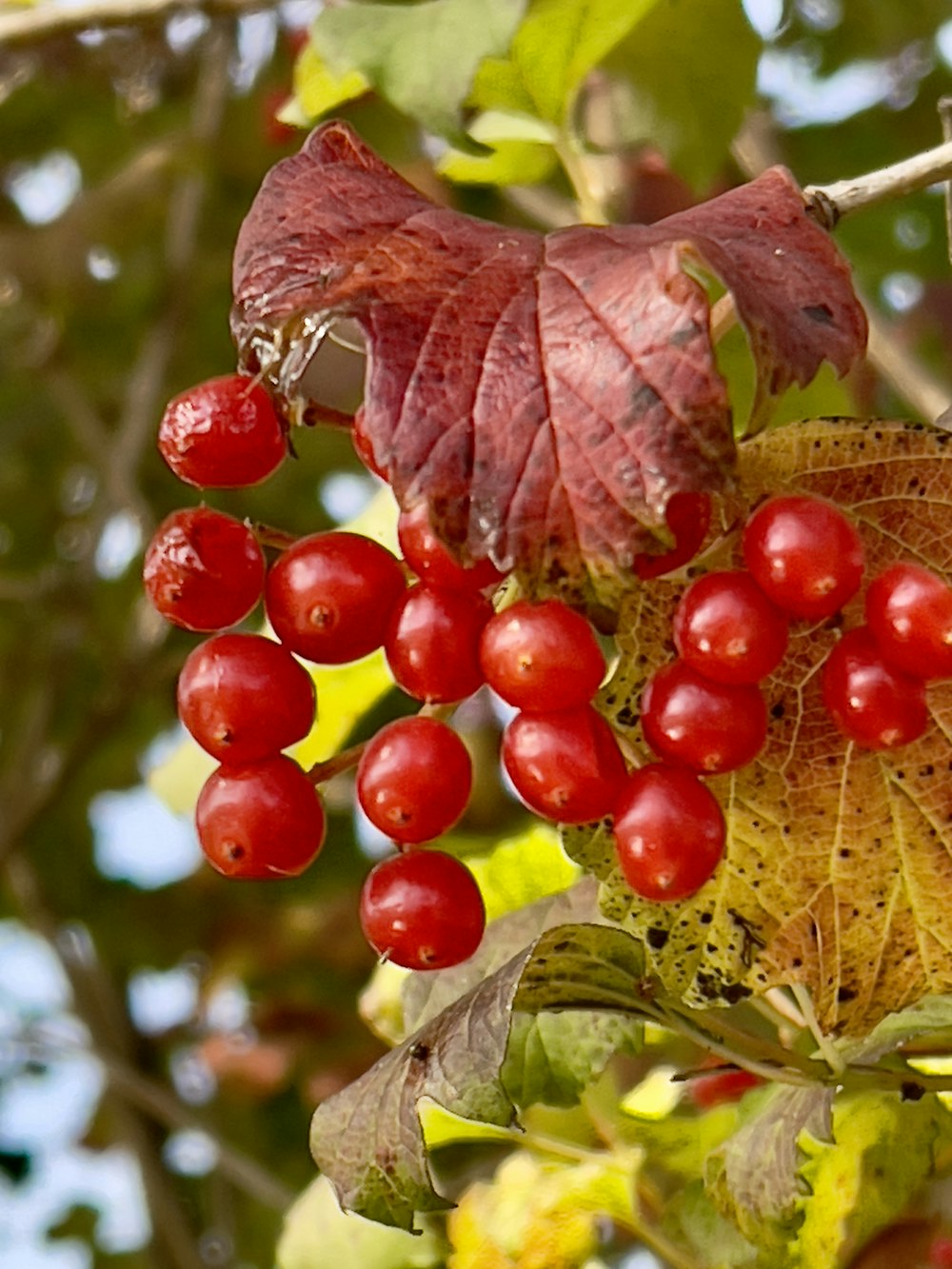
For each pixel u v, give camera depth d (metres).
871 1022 0.28
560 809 0.26
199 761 0.36
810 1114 0.28
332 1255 0.34
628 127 0.35
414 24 0.29
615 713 0.27
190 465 0.26
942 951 0.28
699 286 0.24
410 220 0.25
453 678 0.26
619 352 0.24
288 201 0.26
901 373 0.39
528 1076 0.30
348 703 0.35
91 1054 0.53
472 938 0.27
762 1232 0.29
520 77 0.32
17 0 0.41
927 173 0.27
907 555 0.27
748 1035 0.29
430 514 0.24
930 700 0.27
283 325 0.25
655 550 0.24
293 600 0.26
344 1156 0.27
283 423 0.26
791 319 0.25
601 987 0.28
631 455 0.24
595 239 0.25
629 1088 0.37
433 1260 0.34
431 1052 0.27
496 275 0.25
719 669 0.26
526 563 0.24
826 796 0.27
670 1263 0.33
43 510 0.67
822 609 0.26
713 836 0.26
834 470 0.26
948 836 0.27
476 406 0.24
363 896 0.27
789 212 0.26
